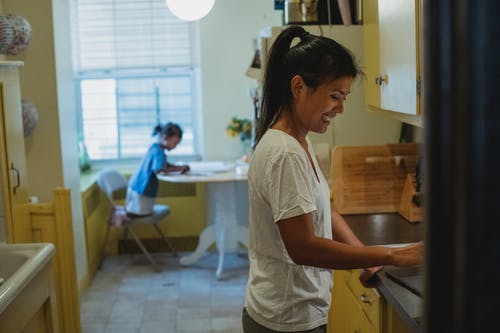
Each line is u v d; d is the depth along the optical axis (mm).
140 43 5168
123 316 3926
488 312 289
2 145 2768
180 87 5371
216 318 3869
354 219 2697
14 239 2840
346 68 1548
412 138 3066
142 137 5430
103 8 5113
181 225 5250
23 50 3676
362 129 3096
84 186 4676
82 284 4316
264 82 1672
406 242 2312
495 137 284
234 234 4723
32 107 3703
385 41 2320
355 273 2176
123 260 5078
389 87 2285
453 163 294
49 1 3820
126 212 4746
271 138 1588
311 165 1644
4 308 1793
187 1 3918
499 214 286
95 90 5344
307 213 1526
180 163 5031
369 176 2779
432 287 315
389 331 1848
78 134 5371
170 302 4148
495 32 283
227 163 4980
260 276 1680
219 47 5125
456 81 292
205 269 4809
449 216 299
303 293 1647
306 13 3004
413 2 1940
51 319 2379
